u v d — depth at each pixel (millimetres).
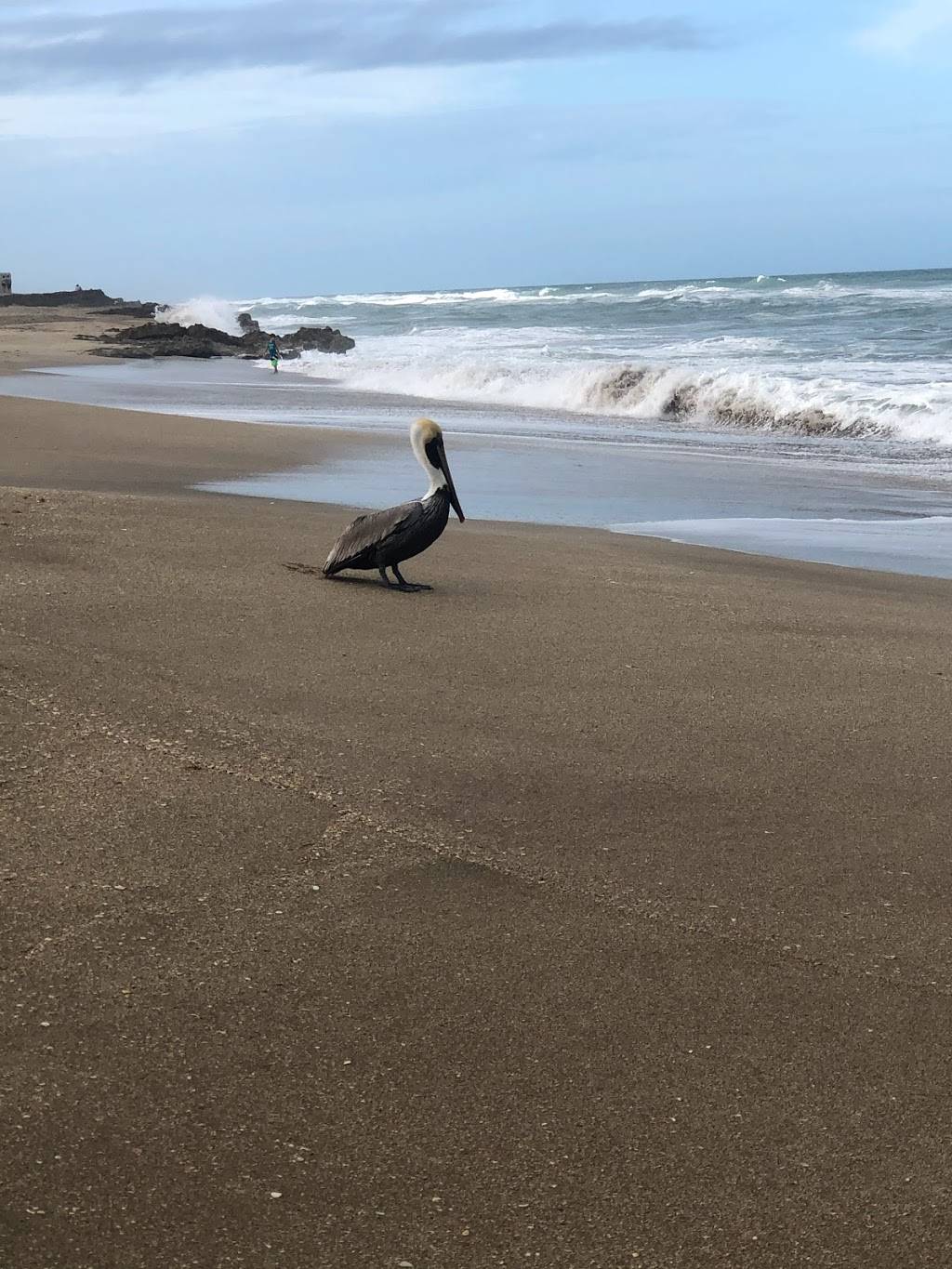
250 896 3205
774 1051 2703
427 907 3232
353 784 3830
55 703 4164
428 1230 2111
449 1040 2662
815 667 5117
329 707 4371
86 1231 2047
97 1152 2232
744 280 128125
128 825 3502
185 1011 2691
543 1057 2625
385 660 4879
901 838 3729
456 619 5500
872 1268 2090
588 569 6824
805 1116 2482
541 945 3086
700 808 3840
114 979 2785
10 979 2744
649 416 17375
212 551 6398
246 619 5238
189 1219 2094
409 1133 2354
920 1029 2818
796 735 4383
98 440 12383
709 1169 2309
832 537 8703
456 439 14320
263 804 3664
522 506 9758
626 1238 2125
